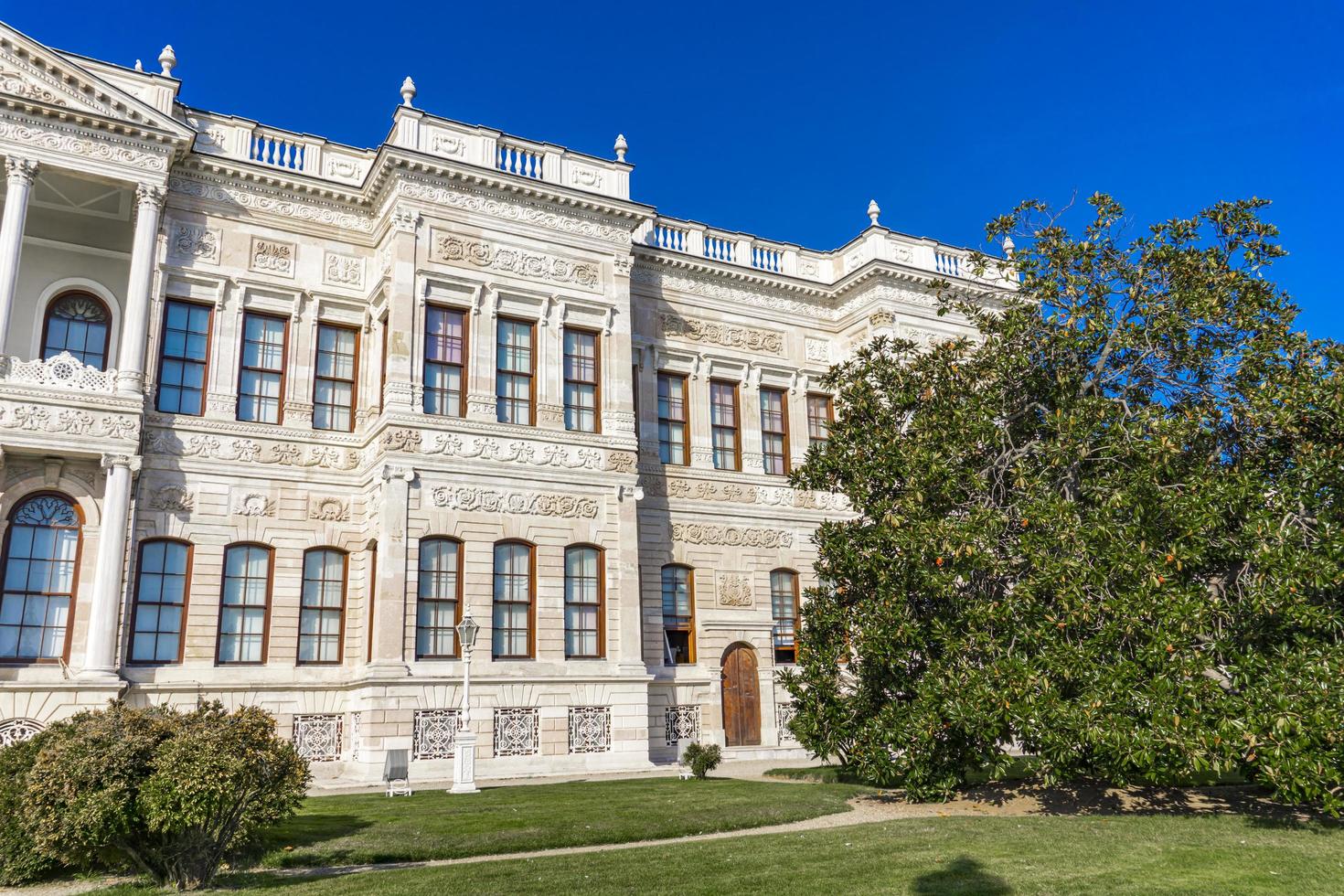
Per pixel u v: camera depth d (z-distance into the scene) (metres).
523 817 17.50
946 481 19.91
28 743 14.35
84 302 29.89
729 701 33.91
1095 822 16.92
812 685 21.66
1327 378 18.22
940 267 39.41
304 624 28.84
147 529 27.28
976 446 20.42
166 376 28.73
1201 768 15.53
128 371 26.83
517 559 29.64
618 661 30.19
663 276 36.75
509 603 29.22
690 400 36.31
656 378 35.88
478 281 30.61
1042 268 21.69
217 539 28.12
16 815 13.21
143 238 27.72
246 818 13.34
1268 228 20.27
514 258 31.52
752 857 13.75
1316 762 15.12
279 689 27.55
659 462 34.88
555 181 32.94
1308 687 15.57
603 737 29.28
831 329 39.81
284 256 30.88
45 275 29.38
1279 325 19.62
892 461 20.75
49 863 13.41
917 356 23.94
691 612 34.28
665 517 34.44
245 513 28.64
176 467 27.95
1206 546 17.34
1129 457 18.94
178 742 13.00
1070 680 17.36
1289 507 17.45
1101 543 17.70
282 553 28.88
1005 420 21.39
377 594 27.67
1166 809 19.25
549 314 31.72
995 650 18.09
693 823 16.92
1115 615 17.11
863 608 20.61
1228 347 20.19
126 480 26.30
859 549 21.23
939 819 17.58
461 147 31.45
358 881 12.62
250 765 13.12
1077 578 17.33
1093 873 12.68
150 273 27.72
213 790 12.55
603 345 32.56
